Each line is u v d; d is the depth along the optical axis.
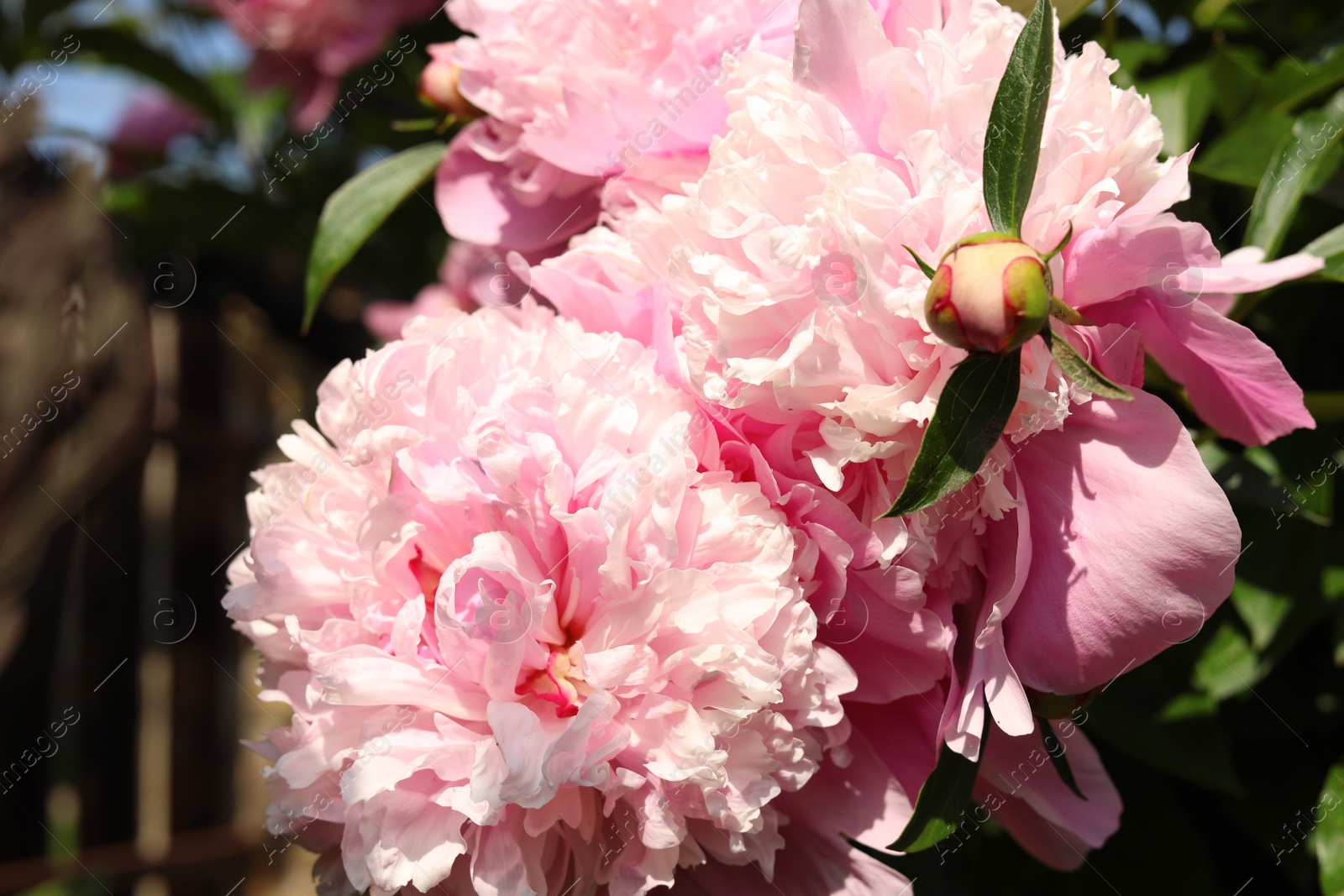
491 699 0.36
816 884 0.38
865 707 0.38
